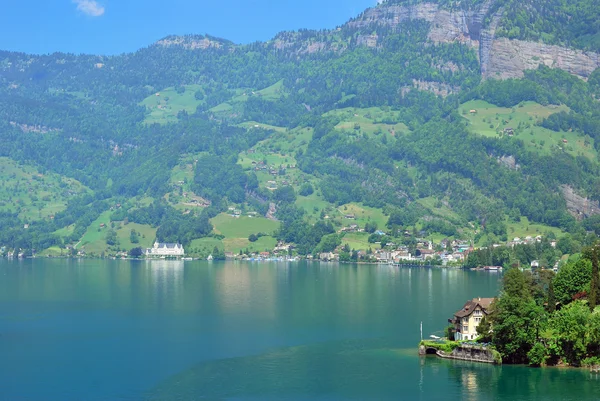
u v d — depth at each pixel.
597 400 186.00
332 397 192.75
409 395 193.00
